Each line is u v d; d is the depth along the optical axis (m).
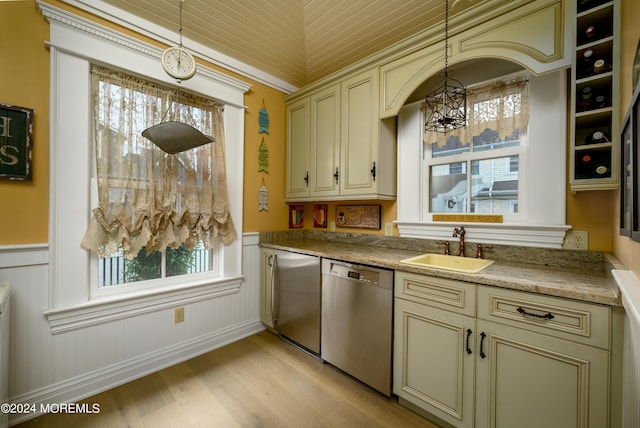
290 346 2.31
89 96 1.66
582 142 1.34
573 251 1.49
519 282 1.17
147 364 1.91
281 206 2.83
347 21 2.06
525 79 1.64
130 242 1.80
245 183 2.50
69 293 1.60
